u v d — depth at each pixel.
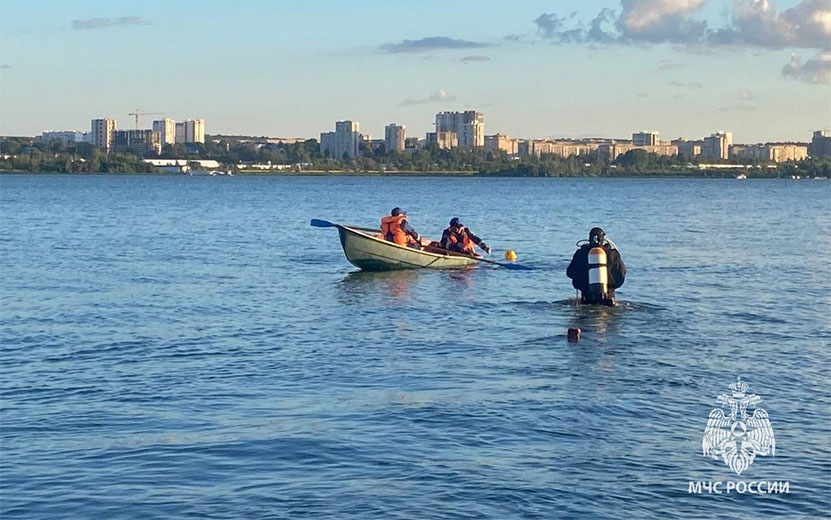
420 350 21.70
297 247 49.28
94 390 17.97
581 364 20.20
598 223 72.75
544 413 16.34
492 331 24.14
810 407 16.86
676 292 31.70
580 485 13.08
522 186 189.75
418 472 13.51
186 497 12.64
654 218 80.06
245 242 52.50
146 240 53.50
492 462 13.91
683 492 12.91
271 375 19.17
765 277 36.31
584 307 27.86
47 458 14.05
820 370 19.69
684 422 15.91
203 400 17.22
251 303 29.09
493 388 18.08
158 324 25.25
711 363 20.30
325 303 29.14
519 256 45.28
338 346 22.19
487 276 35.97
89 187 162.75
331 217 81.31
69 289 32.25
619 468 13.71
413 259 37.59
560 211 92.06
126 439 14.91
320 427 15.51
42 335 23.61
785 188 187.75
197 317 26.41
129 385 18.34
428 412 16.38
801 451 14.51
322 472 13.52
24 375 19.22
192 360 20.64
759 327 24.75
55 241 52.41
